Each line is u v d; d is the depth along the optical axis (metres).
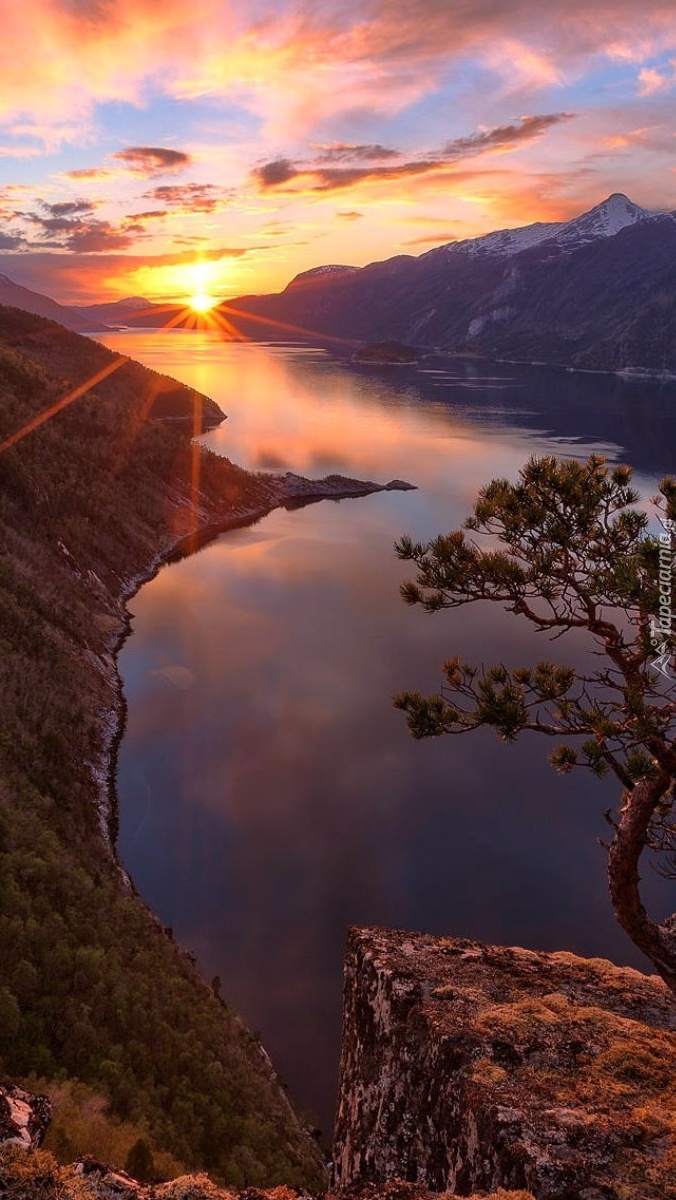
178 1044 26.23
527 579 9.76
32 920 27.94
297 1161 23.59
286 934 39.75
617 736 9.00
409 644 78.12
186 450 138.62
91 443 117.69
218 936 39.31
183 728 59.84
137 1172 10.70
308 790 52.62
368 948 11.77
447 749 59.06
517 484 10.05
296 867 44.97
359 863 45.34
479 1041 9.02
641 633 9.03
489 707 9.75
